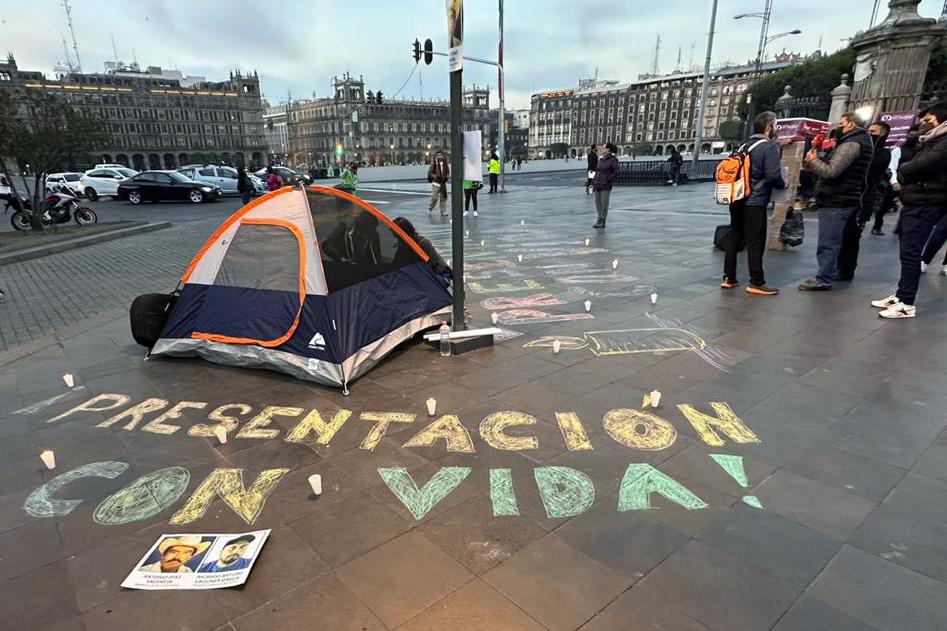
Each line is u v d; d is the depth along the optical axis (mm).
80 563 2348
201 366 4539
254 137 115812
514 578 2170
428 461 3025
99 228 14227
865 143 5586
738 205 6047
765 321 5207
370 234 4730
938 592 2051
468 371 4246
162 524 2588
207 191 23406
